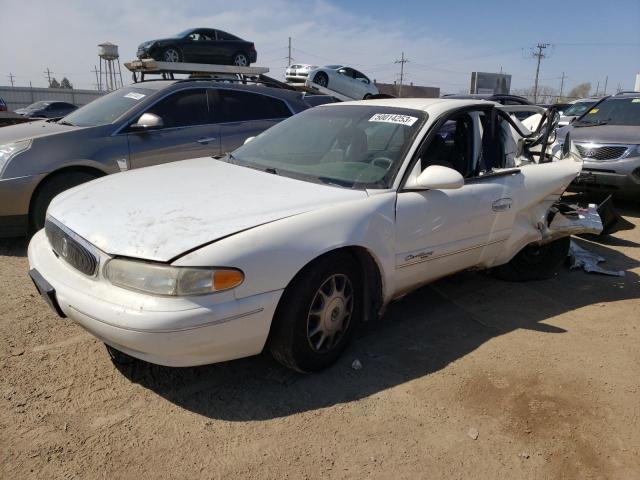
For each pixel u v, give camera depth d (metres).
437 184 3.13
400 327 3.64
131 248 2.45
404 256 3.20
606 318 3.95
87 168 5.23
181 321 2.33
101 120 5.61
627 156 7.18
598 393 2.96
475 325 3.72
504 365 3.19
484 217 3.67
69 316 2.64
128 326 2.34
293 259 2.61
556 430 2.63
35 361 3.00
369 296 3.20
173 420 2.56
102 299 2.44
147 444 2.40
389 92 43.62
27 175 4.79
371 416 2.66
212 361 2.53
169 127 5.78
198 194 2.95
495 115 4.02
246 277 2.46
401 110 3.69
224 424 2.55
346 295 3.04
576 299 4.31
